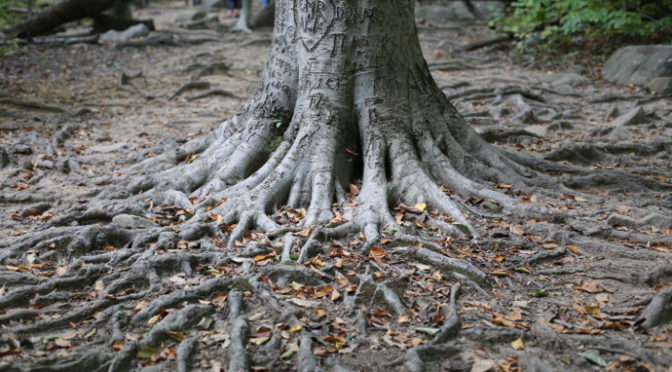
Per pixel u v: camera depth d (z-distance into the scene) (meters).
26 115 10.47
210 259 4.97
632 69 13.38
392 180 6.17
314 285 4.67
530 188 6.60
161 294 4.55
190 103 12.16
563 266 5.08
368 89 6.41
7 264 5.00
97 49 17.81
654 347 3.99
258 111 6.81
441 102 6.97
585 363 3.84
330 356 3.85
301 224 5.51
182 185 6.47
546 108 11.33
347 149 6.38
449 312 4.26
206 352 3.91
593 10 15.23
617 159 8.09
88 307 4.33
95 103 11.71
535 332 4.11
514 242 5.39
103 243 5.31
